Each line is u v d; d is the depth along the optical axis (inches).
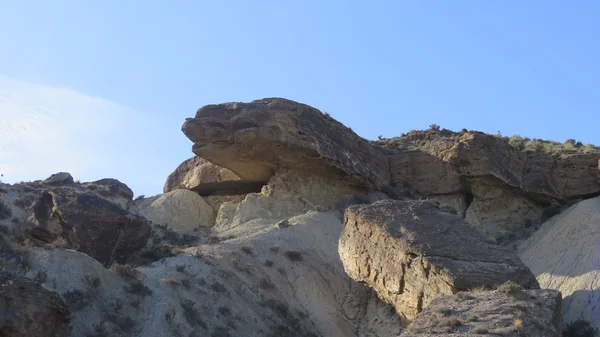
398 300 1408.7
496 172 2071.9
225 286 1466.5
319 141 2017.7
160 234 1939.0
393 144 2501.2
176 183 2447.1
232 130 1955.0
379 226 1464.1
